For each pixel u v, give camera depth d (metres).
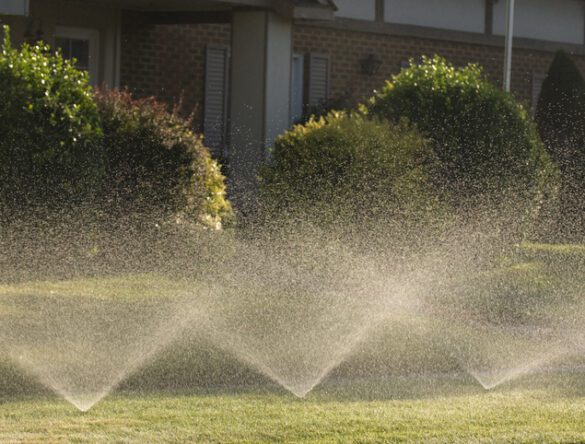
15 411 8.58
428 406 9.19
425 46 29.38
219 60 25.70
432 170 19.09
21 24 22.52
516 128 19.81
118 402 9.01
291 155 18.92
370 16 28.20
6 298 13.88
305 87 27.28
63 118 16.72
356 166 18.45
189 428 8.07
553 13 31.95
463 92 19.81
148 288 15.20
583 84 25.97
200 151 18.45
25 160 16.53
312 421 8.41
